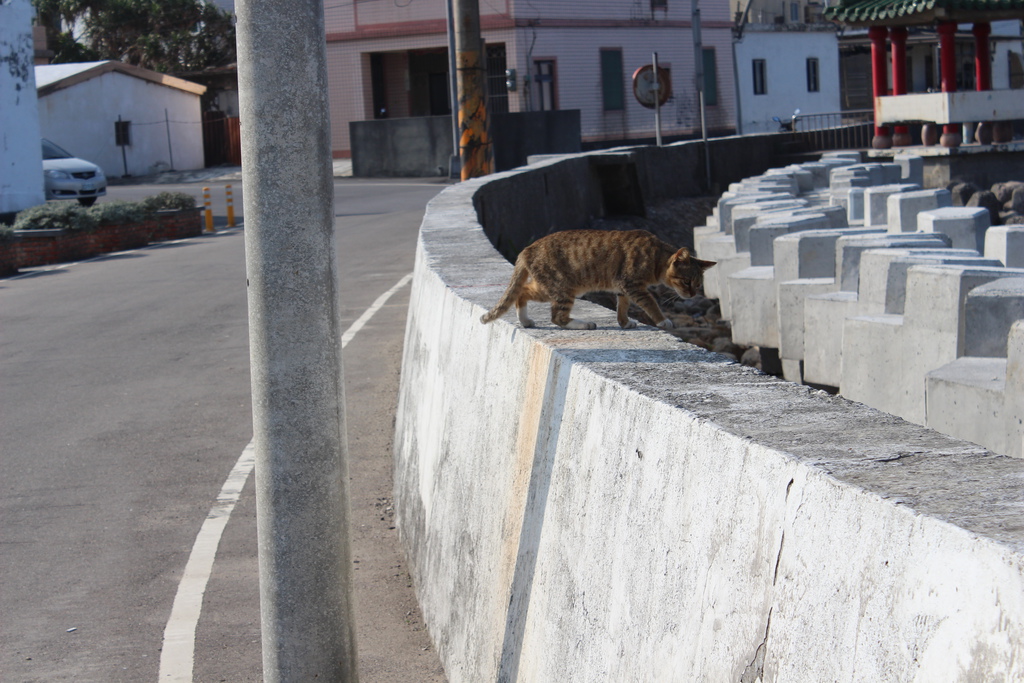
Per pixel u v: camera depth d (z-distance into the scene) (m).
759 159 28.64
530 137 41.44
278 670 3.52
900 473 1.92
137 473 7.75
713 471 2.29
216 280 17.38
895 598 1.70
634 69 47.59
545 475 3.36
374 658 4.85
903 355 7.01
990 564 1.53
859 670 1.76
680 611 2.34
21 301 16.22
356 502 7.10
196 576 5.94
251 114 3.31
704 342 11.95
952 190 19.62
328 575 3.48
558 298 4.39
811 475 1.96
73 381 10.71
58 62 58.19
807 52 54.16
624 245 4.57
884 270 7.71
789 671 1.93
